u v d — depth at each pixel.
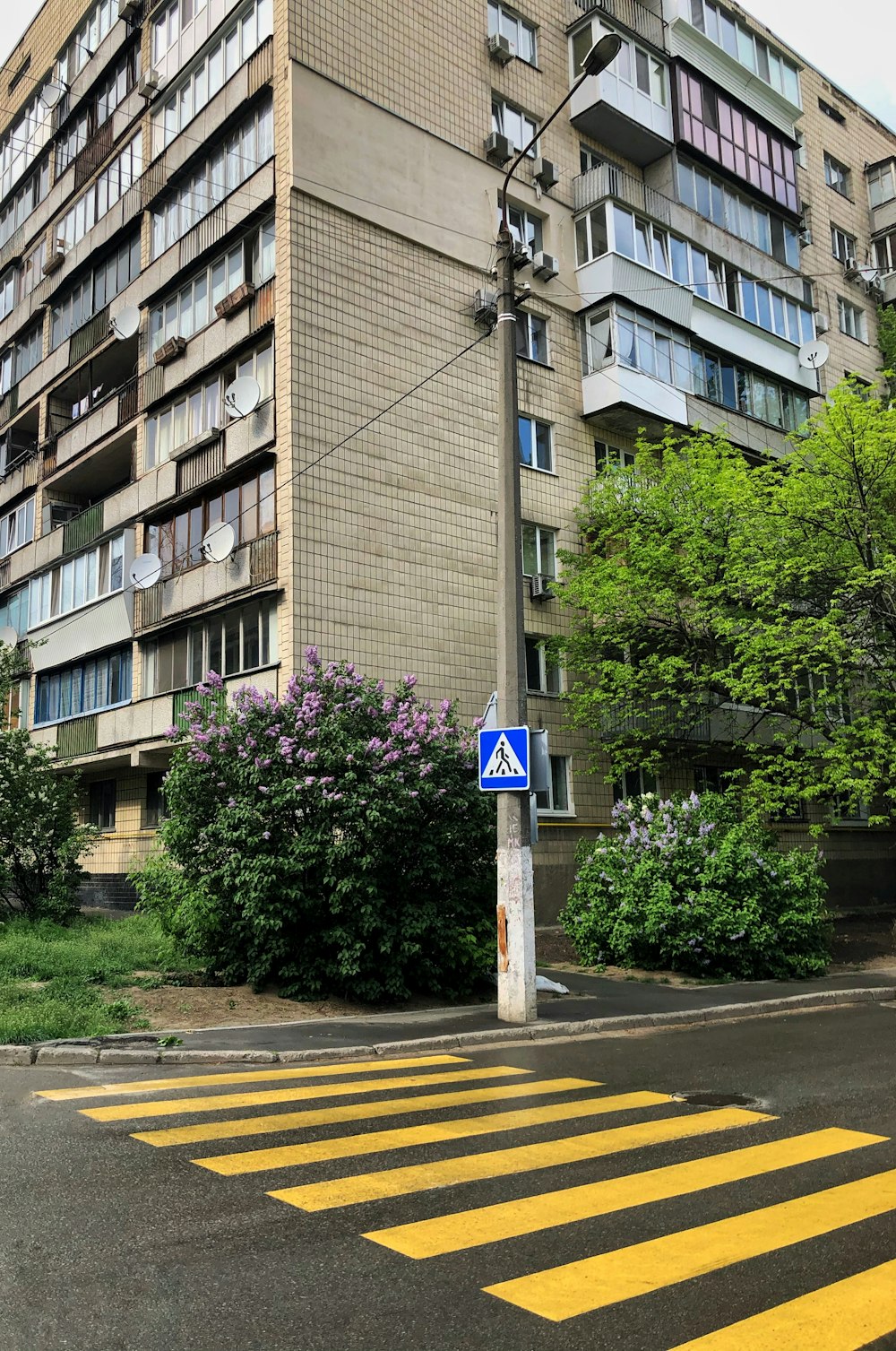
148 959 13.34
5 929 16.44
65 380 27.38
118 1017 10.06
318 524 18.53
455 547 20.69
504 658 11.37
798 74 32.09
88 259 26.14
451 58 22.47
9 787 18.50
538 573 22.47
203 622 20.36
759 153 28.36
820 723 19.66
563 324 23.69
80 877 19.28
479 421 21.56
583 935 15.70
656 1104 7.28
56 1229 4.55
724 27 27.77
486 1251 4.35
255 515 19.19
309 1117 6.71
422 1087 7.77
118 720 22.61
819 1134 6.41
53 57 29.72
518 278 22.83
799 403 28.20
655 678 20.84
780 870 15.44
